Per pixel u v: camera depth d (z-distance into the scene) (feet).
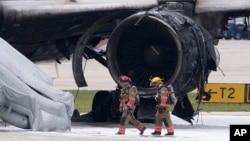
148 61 234.58
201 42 227.81
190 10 241.55
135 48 235.81
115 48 234.99
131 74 236.22
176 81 226.79
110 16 239.30
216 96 338.95
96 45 254.68
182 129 245.24
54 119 212.43
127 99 214.48
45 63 281.33
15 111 208.33
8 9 234.38
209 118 298.76
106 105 260.62
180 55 224.94
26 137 193.26
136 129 234.38
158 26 232.12
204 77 229.45
